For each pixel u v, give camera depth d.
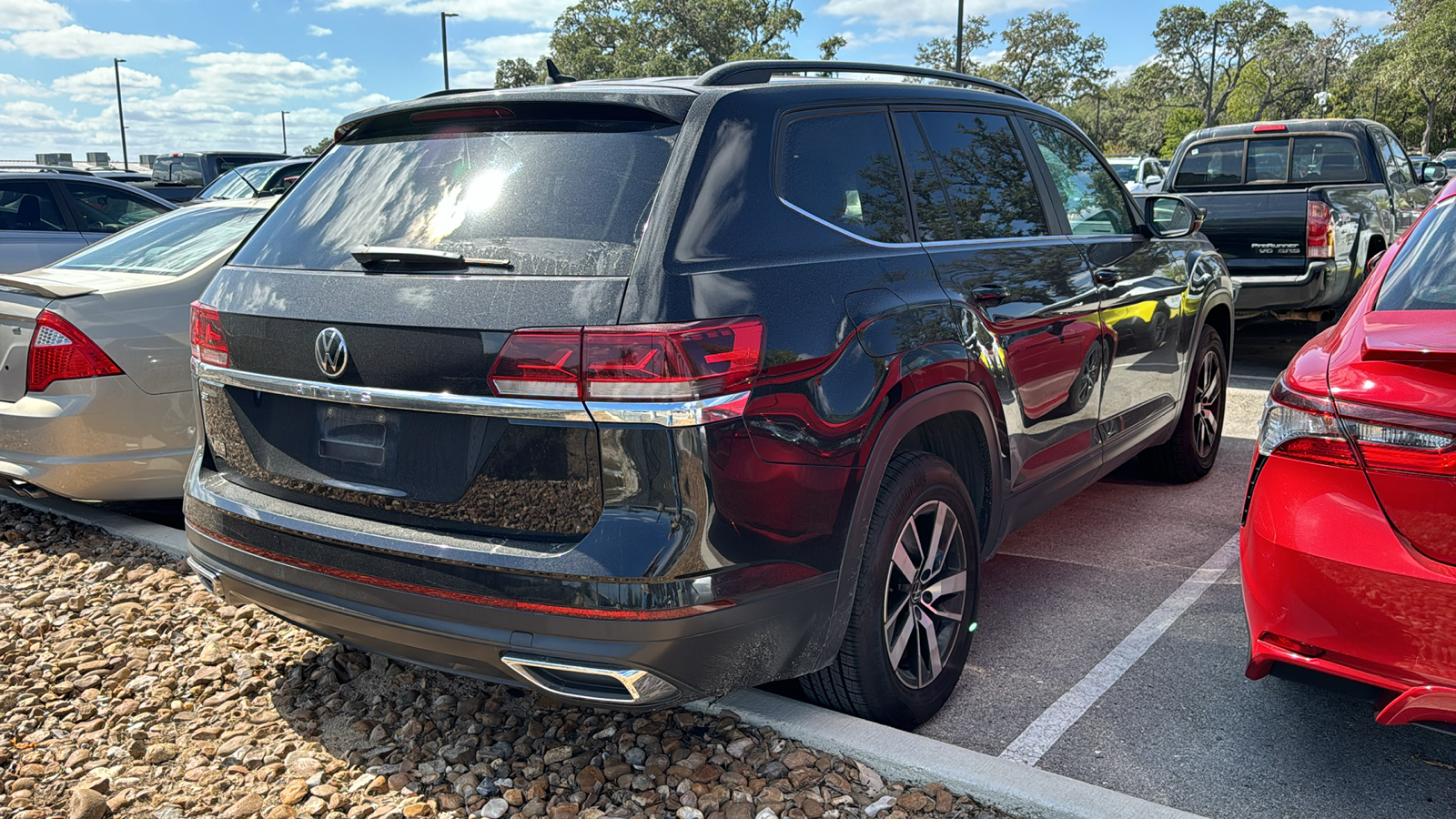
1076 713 3.00
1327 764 2.69
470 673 2.44
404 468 2.42
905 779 2.58
